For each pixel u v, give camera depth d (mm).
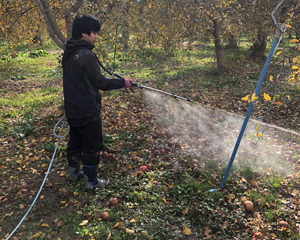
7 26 7953
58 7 7516
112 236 2826
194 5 6707
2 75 13203
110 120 6188
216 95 8492
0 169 4273
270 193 3486
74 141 3549
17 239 2793
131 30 5629
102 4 6023
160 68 13586
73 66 3041
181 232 2891
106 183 3691
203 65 13859
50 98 8695
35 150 4848
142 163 4289
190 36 6680
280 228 2846
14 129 5828
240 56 15695
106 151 4676
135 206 3260
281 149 4621
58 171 4145
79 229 2904
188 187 3602
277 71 11102
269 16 9883
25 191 3654
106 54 6137
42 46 23781
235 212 3146
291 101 7105
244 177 3879
